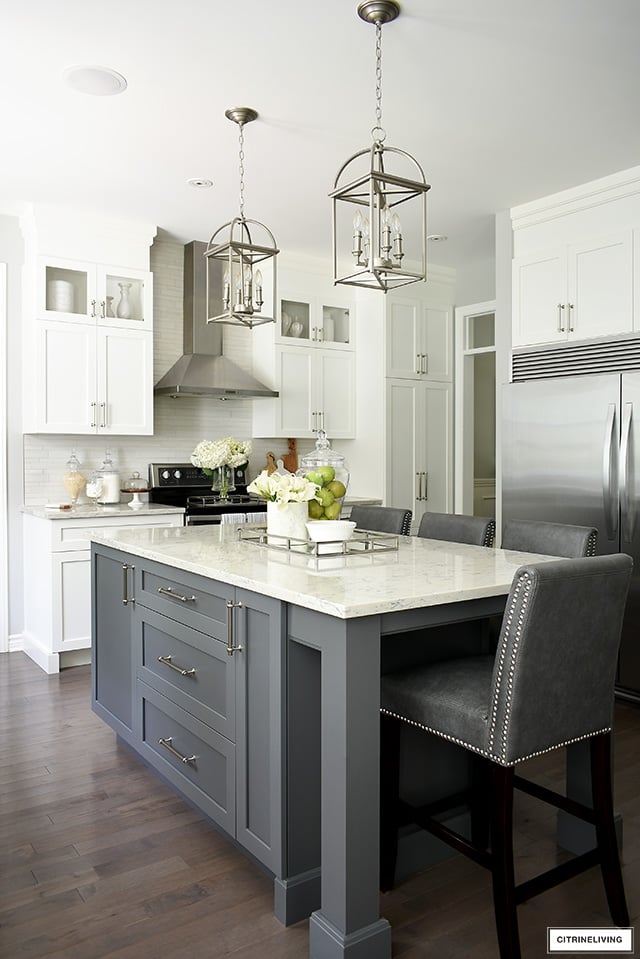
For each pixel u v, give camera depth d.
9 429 4.41
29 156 3.51
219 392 4.82
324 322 5.50
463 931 1.82
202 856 2.17
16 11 2.34
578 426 3.78
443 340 5.76
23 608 4.52
